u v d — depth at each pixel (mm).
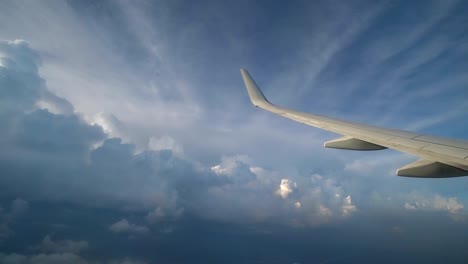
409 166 8070
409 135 9602
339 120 13125
